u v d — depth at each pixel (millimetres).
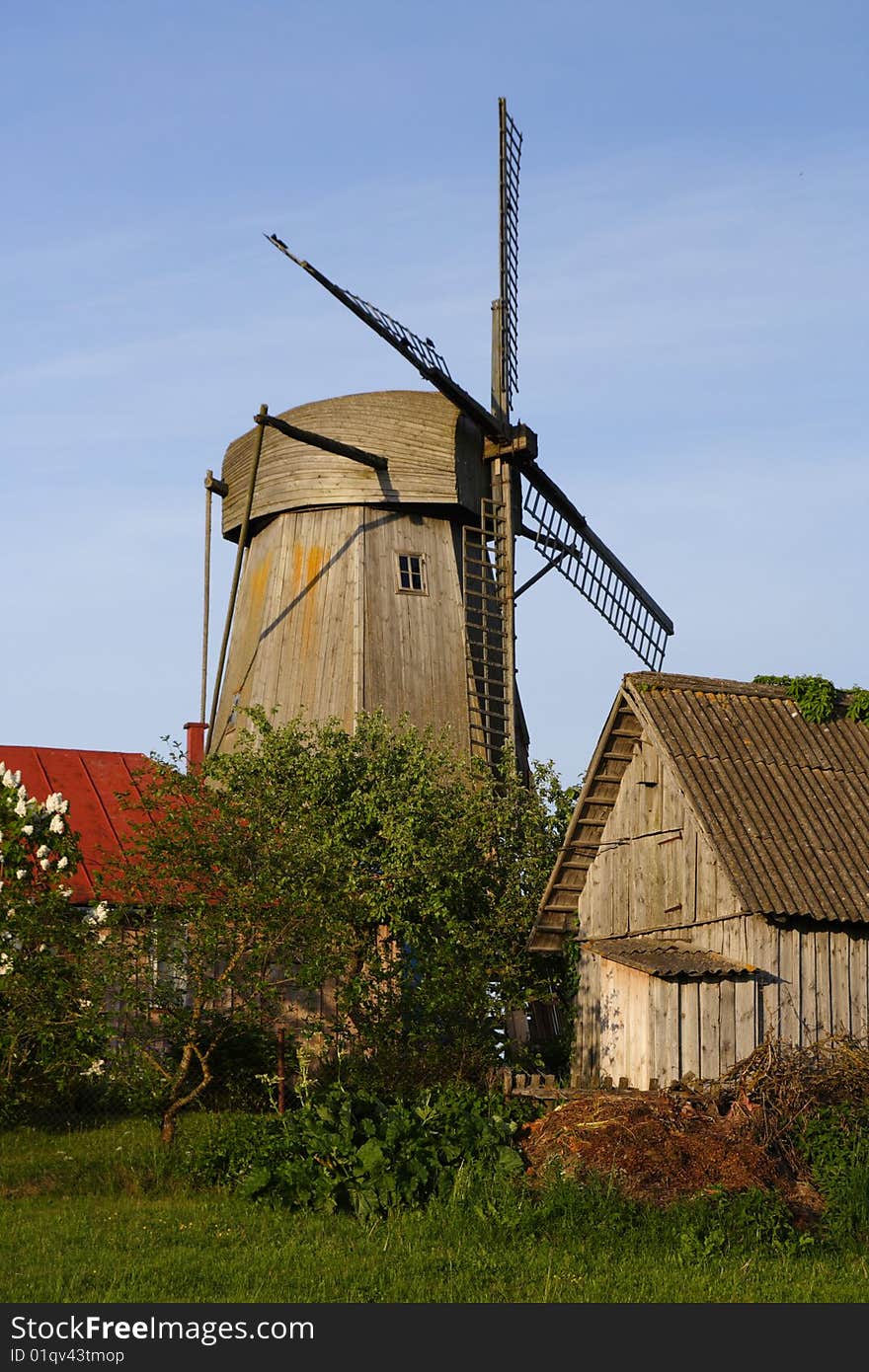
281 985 33906
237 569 46750
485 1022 36094
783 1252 23047
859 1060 28688
